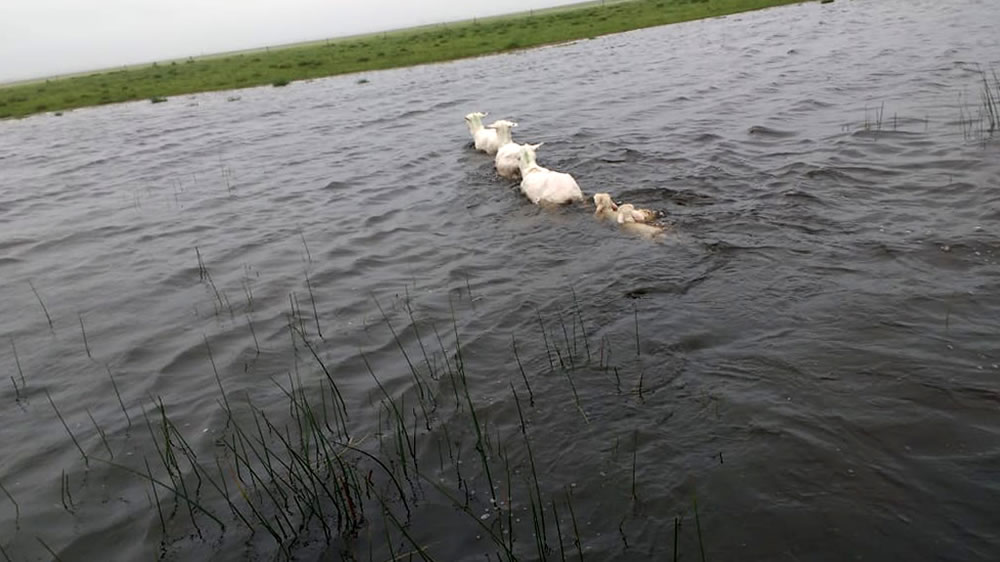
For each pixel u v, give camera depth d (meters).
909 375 6.80
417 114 26.72
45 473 6.95
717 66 28.39
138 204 17.66
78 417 7.97
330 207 15.45
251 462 6.80
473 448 6.64
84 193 19.62
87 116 38.88
